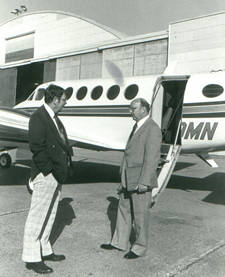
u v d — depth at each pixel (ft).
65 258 13.00
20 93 87.04
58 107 12.13
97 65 70.18
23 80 87.45
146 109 13.29
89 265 12.46
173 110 27.68
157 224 17.79
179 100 27.55
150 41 61.57
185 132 24.56
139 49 63.26
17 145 27.09
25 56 96.17
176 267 12.49
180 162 46.55
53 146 11.56
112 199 22.93
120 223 13.84
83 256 13.25
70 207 20.56
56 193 12.53
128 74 64.90
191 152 26.12
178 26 56.90
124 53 65.51
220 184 30.22
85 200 22.52
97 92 30.42
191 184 30.01
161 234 16.16
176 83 27.84
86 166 39.17
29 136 11.53
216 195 25.46
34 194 11.75
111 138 29.12
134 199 13.03
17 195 23.24
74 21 81.92
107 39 76.02
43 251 12.62
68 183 28.71
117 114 28.58
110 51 67.72
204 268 12.48
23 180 29.01
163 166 22.65
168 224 17.84
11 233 15.34
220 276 11.87
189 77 25.14
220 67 52.42
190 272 12.12
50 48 87.40
